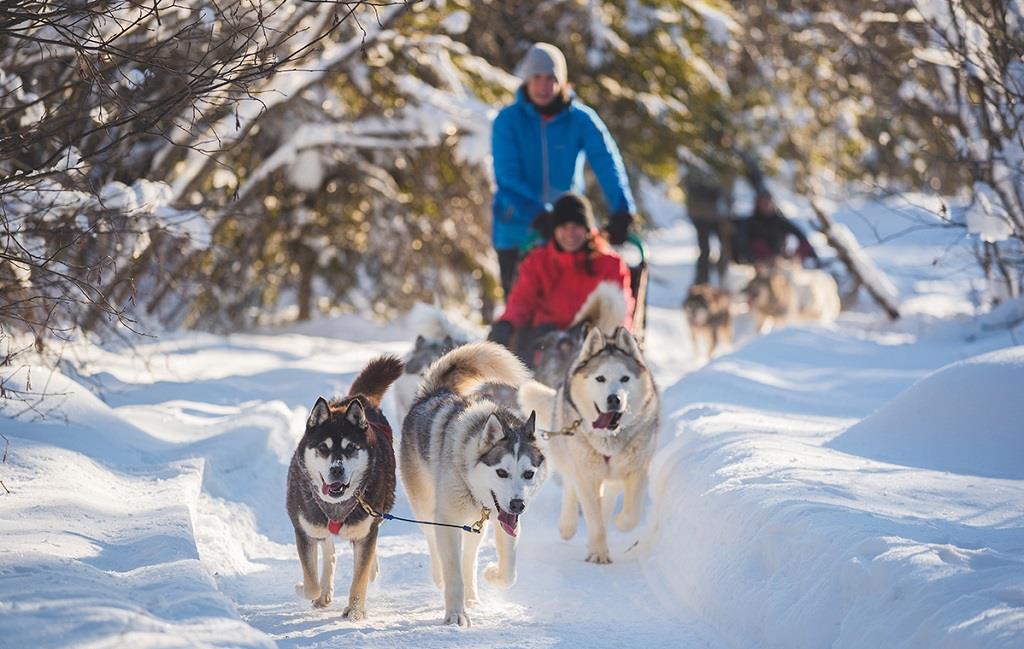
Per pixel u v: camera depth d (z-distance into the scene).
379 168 22.30
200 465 8.23
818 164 24.06
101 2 6.71
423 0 7.02
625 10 24.12
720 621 6.14
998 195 11.10
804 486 6.68
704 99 24.75
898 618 4.76
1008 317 15.32
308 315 23.53
